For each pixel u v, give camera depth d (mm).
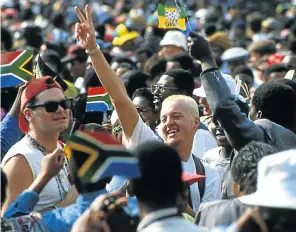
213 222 11234
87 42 13648
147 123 17297
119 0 72125
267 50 31344
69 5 71438
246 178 10961
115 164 9742
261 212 10070
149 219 10000
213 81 12742
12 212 11766
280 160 10094
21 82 15805
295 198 9992
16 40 36500
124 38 35812
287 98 13789
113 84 13734
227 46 32250
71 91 19891
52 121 13562
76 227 9734
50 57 25875
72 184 12781
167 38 28062
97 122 18953
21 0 68750
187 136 15000
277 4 70000
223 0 69500
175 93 18359
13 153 13492
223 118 12664
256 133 12719
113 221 10664
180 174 10172
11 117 14477
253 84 26328
